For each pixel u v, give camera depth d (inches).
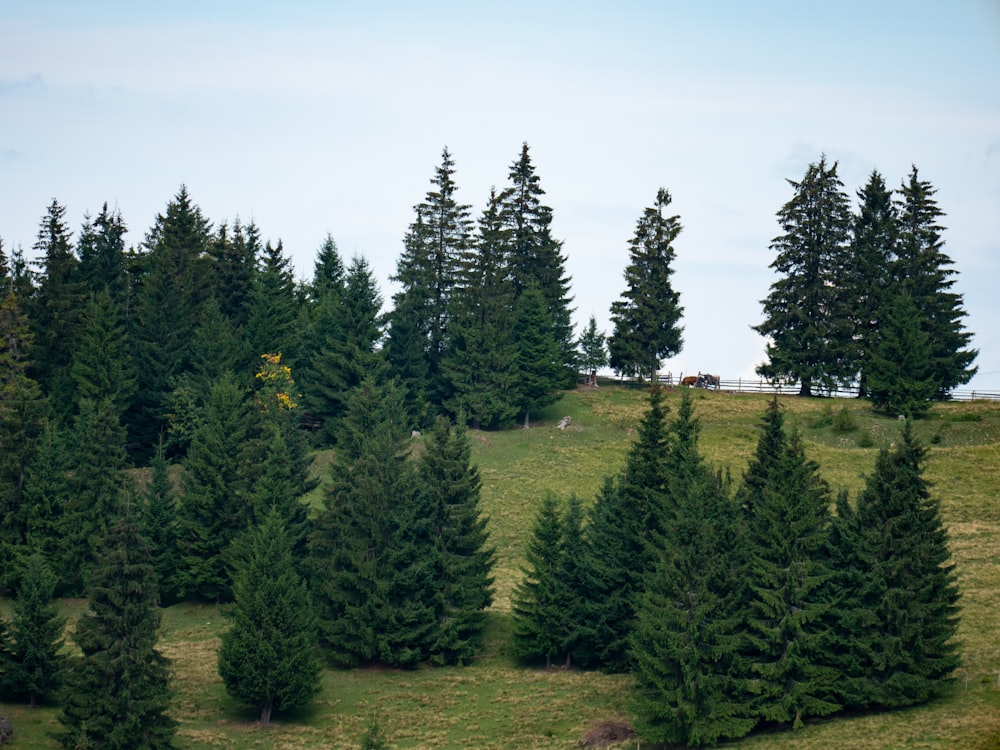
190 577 3314.5
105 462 3440.0
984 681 2484.0
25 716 2496.3
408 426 4409.5
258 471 3358.8
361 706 2696.9
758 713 2417.6
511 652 3016.7
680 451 2923.2
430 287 4773.6
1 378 4094.5
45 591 2598.4
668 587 2486.5
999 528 3506.4
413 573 2977.4
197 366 4338.1
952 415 4443.9
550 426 4552.2
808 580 2495.1
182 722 2566.4
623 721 2491.4
